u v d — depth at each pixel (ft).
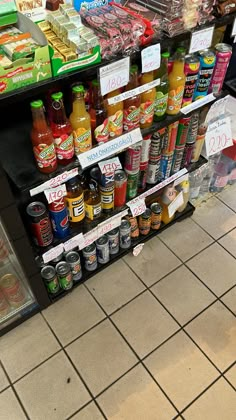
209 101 5.34
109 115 4.20
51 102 3.60
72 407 5.10
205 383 5.33
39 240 4.88
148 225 6.50
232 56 6.18
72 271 5.81
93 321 5.93
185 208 7.16
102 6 4.14
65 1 3.79
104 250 6.03
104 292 6.29
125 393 5.23
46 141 3.73
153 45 3.93
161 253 6.82
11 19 3.46
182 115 5.03
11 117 4.52
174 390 5.26
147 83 4.23
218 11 4.40
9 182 4.02
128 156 5.06
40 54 3.19
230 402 5.16
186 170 6.24
